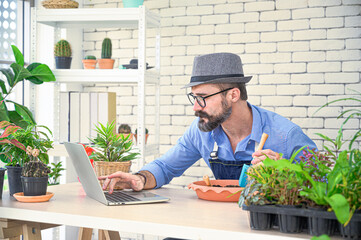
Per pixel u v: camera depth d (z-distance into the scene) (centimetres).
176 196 203
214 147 231
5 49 398
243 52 390
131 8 343
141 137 343
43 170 187
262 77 385
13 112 330
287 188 136
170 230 144
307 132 372
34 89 369
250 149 223
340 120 362
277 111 381
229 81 211
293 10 375
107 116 360
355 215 126
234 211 168
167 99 414
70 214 161
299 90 374
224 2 395
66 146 203
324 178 146
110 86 434
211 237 138
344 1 361
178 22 409
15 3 406
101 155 215
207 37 400
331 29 365
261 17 384
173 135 412
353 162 135
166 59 414
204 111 213
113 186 203
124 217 155
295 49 375
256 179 149
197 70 215
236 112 220
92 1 436
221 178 232
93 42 437
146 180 220
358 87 359
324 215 128
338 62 363
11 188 200
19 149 202
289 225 134
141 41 341
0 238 176
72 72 361
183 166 242
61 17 356
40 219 167
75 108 364
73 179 414
